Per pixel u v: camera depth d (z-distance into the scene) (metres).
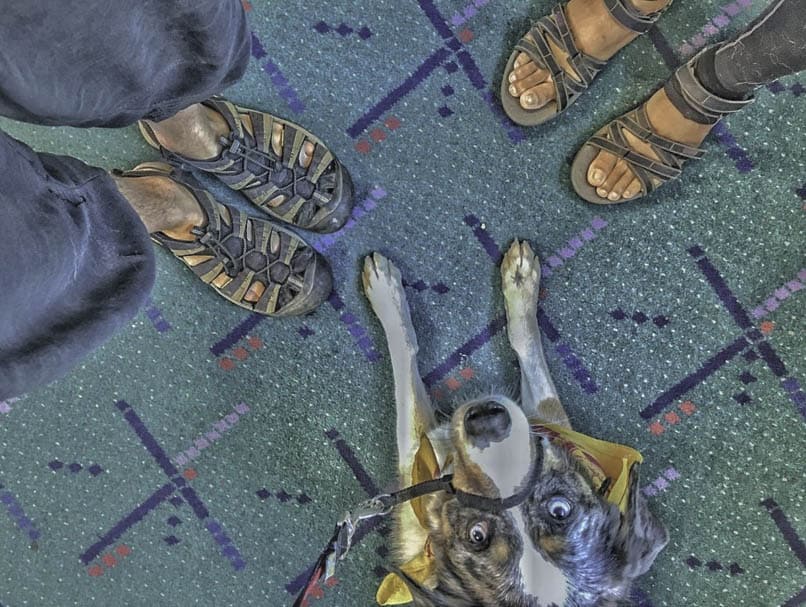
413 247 1.55
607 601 1.07
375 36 1.53
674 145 1.41
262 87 1.55
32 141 1.56
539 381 1.48
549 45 1.42
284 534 1.59
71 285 0.90
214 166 1.40
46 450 1.61
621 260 1.52
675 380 1.53
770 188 1.48
